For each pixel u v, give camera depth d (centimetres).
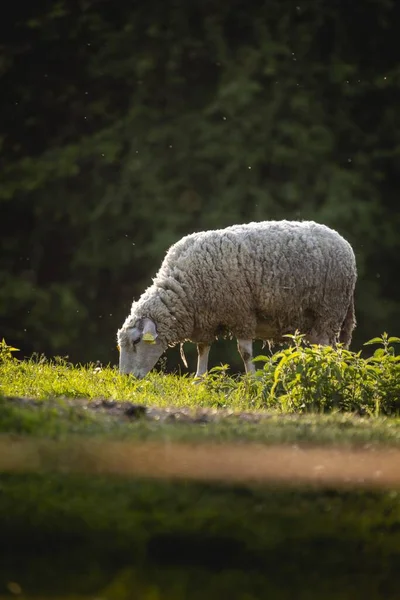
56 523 1691
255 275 4116
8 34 9788
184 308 4147
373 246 8756
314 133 8844
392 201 9231
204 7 9506
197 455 2167
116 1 9769
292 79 9088
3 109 9744
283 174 9050
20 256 9431
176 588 1402
